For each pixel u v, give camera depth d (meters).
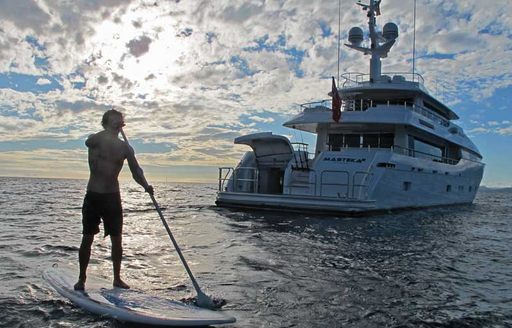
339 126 20.61
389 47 22.33
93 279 5.41
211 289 5.42
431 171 21.39
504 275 6.89
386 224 14.07
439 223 15.35
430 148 22.58
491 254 8.97
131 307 4.32
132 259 7.31
